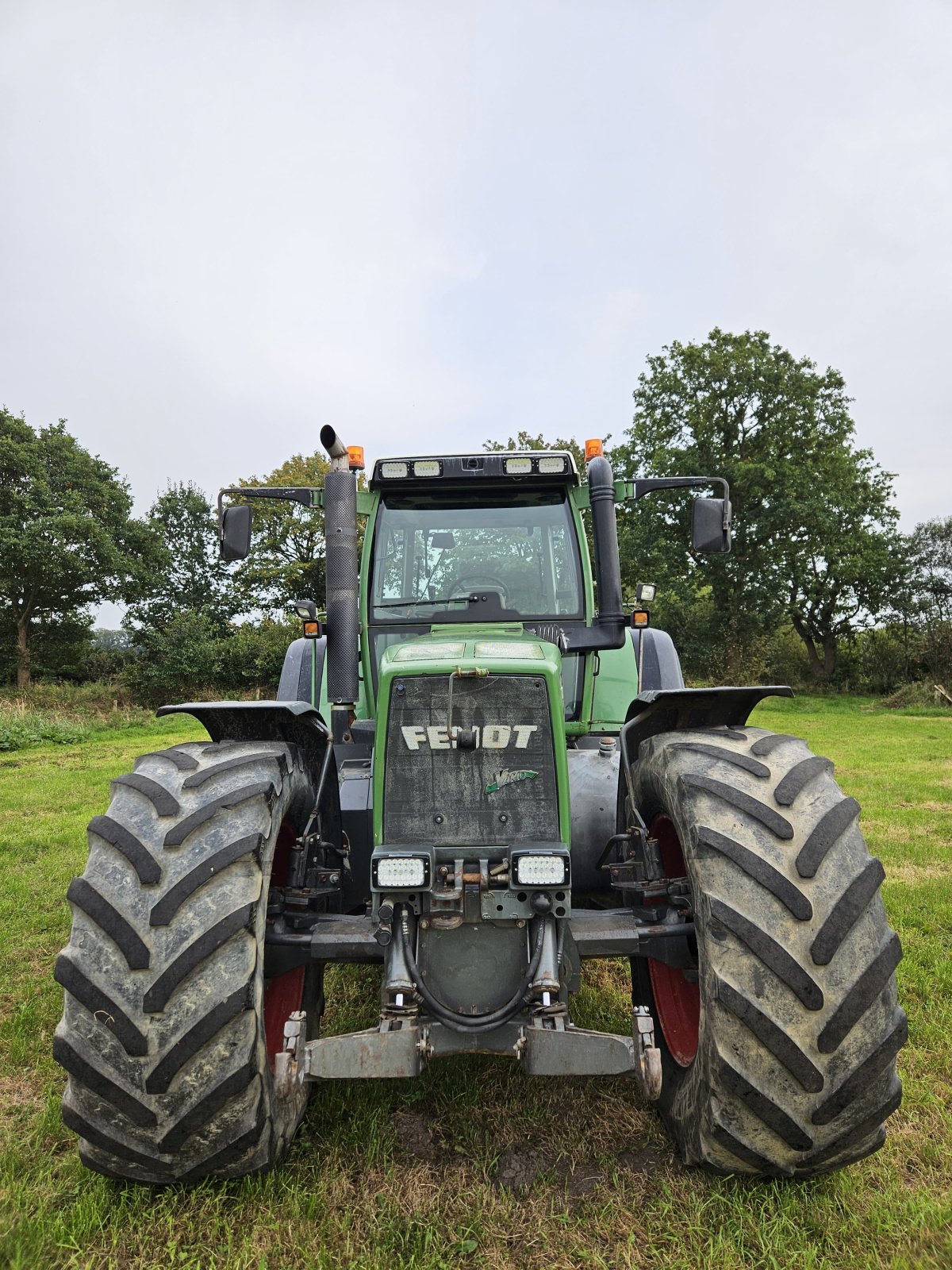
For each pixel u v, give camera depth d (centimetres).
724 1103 203
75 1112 201
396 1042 213
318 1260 197
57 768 1237
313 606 420
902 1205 215
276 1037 256
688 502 2811
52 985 380
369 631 383
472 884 234
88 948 202
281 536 3484
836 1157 208
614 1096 274
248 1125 203
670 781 241
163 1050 194
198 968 198
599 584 346
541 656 258
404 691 247
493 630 362
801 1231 204
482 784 244
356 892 314
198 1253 202
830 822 215
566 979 239
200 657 3080
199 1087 196
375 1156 239
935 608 3294
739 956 202
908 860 572
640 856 273
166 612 3959
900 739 1441
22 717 1995
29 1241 204
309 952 242
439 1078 286
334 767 301
